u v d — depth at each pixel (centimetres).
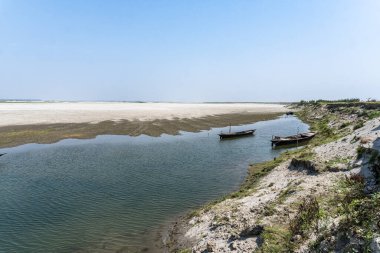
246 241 1434
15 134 5544
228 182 2903
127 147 4778
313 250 1149
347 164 2153
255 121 9100
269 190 2175
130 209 2283
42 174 3269
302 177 2219
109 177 3123
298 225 1352
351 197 1405
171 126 7075
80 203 2420
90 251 1709
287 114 11856
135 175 3186
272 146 4812
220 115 10706
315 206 1408
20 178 3128
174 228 1942
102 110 11150
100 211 2256
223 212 1900
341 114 6762
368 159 2033
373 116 3956
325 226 1221
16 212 2266
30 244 1803
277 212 1611
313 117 9044
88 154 4266
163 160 3891
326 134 4841
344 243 1085
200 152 4409
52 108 11806
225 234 1590
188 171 3328
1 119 7262
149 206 2333
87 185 2870
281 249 1248
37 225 2044
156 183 2902
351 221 1143
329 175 2055
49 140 5206
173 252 1647
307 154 2803
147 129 6506
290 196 1811
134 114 9631
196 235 1733
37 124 6631
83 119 7794
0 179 3098
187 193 2609
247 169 3378
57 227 2011
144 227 1984
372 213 1131
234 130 6975
